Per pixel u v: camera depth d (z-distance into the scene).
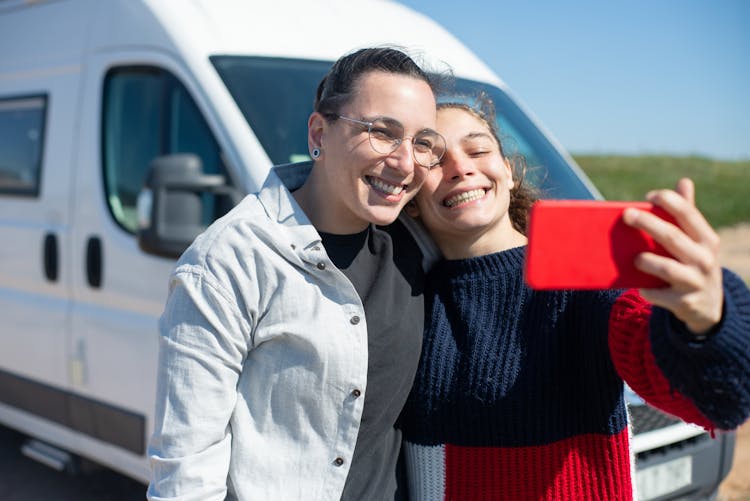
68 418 3.71
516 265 1.84
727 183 19.55
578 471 1.78
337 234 1.75
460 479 1.83
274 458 1.63
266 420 1.63
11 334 4.02
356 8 3.87
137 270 3.30
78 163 3.67
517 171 2.05
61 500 4.23
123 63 3.46
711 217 16.42
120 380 3.38
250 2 3.49
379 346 1.69
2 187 4.16
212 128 3.03
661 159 23.38
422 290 1.90
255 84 3.13
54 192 3.77
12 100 4.14
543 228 1.24
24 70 4.11
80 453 3.74
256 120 3.02
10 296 4.02
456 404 1.82
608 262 1.25
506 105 3.77
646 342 1.46
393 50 1.68
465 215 1.82
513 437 1.78
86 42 3.72
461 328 1.85
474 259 1.87
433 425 1.85
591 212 1.24
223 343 1.58
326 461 1.63
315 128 1.71
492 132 1.89
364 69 1.63
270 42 3.34
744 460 4.98
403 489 1.93
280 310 1.59
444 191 1.83
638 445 2.79
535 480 1.79
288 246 1.60
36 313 3.83
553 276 1.24
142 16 3.42
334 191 1.68
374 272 1.77
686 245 1.21
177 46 3.22
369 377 1.69
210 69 3.12
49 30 4.00
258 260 1.59
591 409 1.77
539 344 1.79
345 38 3.57
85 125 3.65
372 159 1.61
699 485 3.08
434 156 1.74
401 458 1.95
